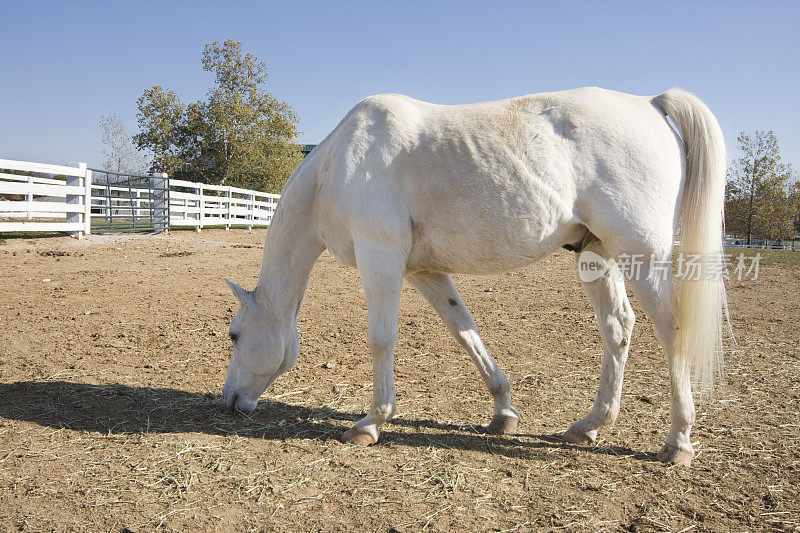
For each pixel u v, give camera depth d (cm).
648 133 291
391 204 304
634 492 261
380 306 308
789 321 652
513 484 269
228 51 3478
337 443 316
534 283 977
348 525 231
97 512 239
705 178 291
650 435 330
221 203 2359
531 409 377
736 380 432
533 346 543
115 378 423
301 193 339
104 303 703
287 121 3697
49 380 413
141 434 323
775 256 1430
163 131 3512
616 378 320
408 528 229
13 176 1417
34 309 654
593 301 328
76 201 1432
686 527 232
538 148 291
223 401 369
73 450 300
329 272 1095
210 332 572
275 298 349
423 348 533
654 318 290
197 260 1165
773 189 2167
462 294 858
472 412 370
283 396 396
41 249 1212
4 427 329
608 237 291
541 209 291
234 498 252
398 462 292
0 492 255
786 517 239
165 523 231
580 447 315
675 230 297
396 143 305
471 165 295
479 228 299
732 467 287
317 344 544
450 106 319
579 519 238
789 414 360
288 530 227
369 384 424
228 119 3494
